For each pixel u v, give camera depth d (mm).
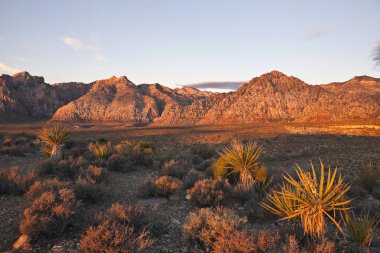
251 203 7285
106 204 7684
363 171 10906
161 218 6660
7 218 6258
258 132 61812
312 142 37125
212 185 8047
